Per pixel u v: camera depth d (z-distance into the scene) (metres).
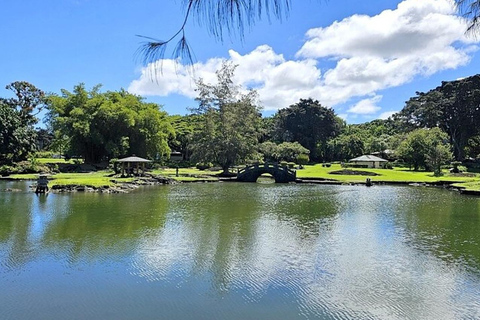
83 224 15.02
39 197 23.27
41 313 7.03
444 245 12.12
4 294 7.86
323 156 75.81
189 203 21.91
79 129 45.81
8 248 11.28
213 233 13.60
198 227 14.68
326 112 79.75
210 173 45.78
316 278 8.94
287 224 15.52
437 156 46.03
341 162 69.38
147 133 50.53
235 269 9.53
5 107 42.50
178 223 15.49
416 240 12.80
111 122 48.06
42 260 10.12
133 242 12.12
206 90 43.53
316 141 77.38
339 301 7.64
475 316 7.03
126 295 7.85
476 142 55.47
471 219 17.00
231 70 43.84
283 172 39.69
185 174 43.44
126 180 33.56
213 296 7.83
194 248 11.47
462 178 39.84
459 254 11.07
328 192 29.36
